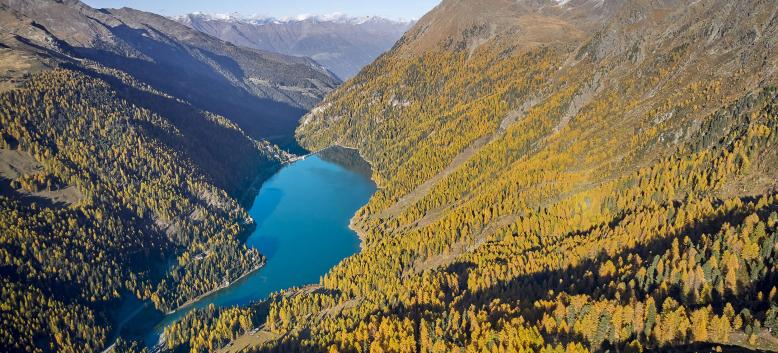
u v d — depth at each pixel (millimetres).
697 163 197625
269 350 185875
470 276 186750
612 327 127312
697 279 134000
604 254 173875
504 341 133750
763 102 197750
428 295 183625
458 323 154875
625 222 187875
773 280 127625
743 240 139250
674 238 158500
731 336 117438
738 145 187875
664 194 196375
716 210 167625
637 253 165000
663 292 135000
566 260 177500
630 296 137750
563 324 131875
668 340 120875
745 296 126312
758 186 174875
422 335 151500
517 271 183125
